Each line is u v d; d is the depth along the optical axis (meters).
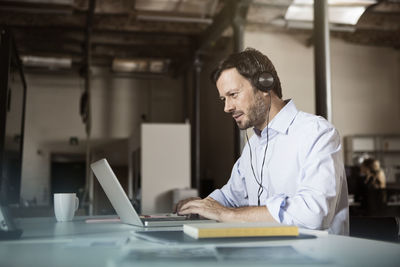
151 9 6.75
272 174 1.63
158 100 11.57
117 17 8.20
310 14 6.39
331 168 1.38
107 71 11.35
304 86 7.85
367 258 0.66
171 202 6.86
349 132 8.66
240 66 1.62
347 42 8.66
